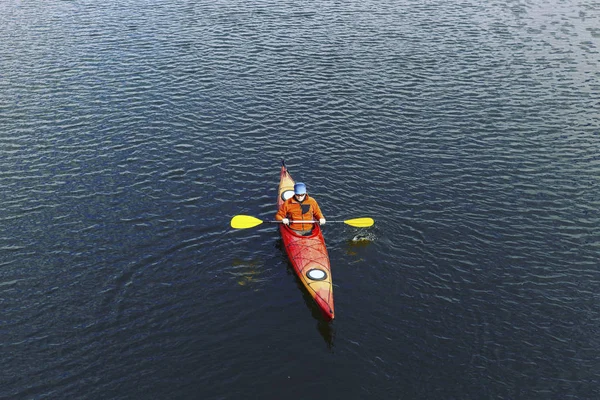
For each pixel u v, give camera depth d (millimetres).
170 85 28469
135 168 21172
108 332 13797
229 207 19016
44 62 31016
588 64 31562
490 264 16312
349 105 26656
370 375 12758
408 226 18062
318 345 13555
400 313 14516
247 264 16375
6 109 25562
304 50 33406
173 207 18891
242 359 13164
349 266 16250
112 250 16688
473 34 36469
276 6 42219
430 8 42219
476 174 21062
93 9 41062
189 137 23594
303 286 15477
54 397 12102
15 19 38500
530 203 19266
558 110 26219
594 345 13523
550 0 44531
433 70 30703
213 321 14250
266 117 25453
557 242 17266
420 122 25109
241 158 22125
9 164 21219
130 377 12617
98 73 29734
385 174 21094
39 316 14219
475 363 13055
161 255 16562
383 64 31484
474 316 14422
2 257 16312
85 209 18656
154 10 40906
